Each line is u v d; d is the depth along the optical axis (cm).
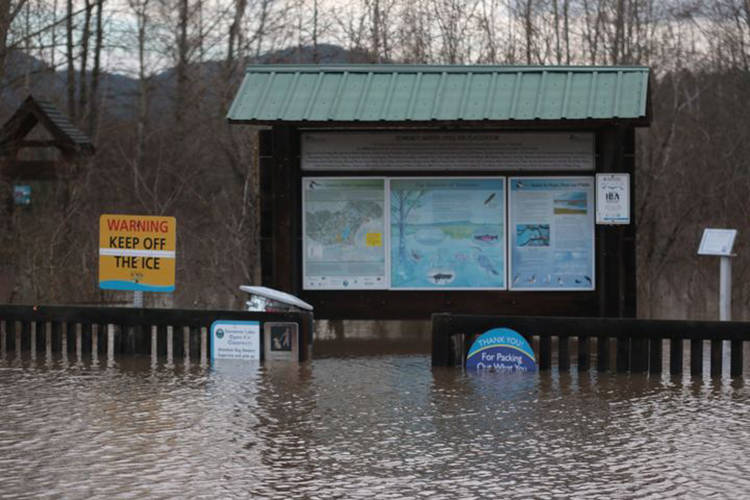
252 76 1852
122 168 3497
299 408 1263
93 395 1341
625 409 1268
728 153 3066
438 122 1766
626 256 1809
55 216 2691
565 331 1552
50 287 2452
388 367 1590
